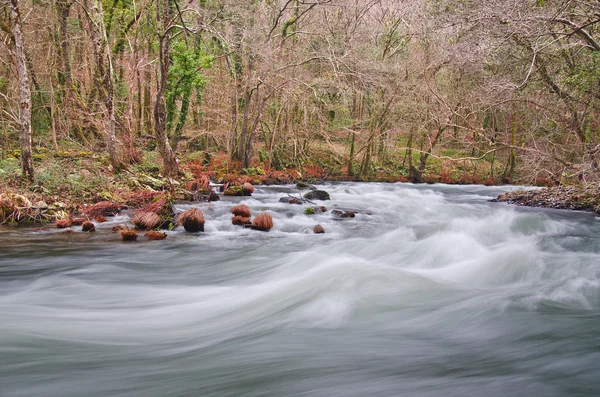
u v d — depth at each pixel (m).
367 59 24.95
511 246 9.47
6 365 3.99
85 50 24.97
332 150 31.45
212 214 13.59
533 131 22.41
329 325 5.23
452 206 17.72
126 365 4.11
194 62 23.36
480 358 4.14
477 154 32.31
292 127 29.22
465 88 25.98
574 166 18.34
